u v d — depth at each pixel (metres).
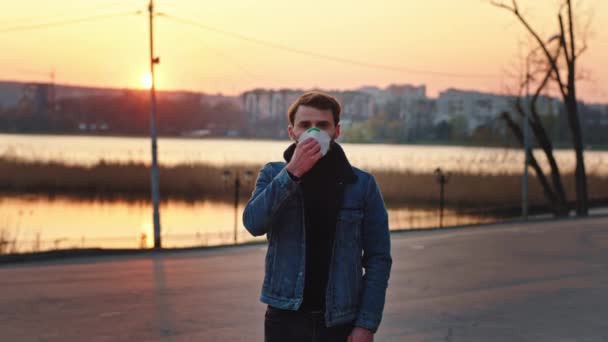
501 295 10.89
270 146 161.88
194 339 7.88
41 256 15.64
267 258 3.44
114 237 24.86
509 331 8.55
